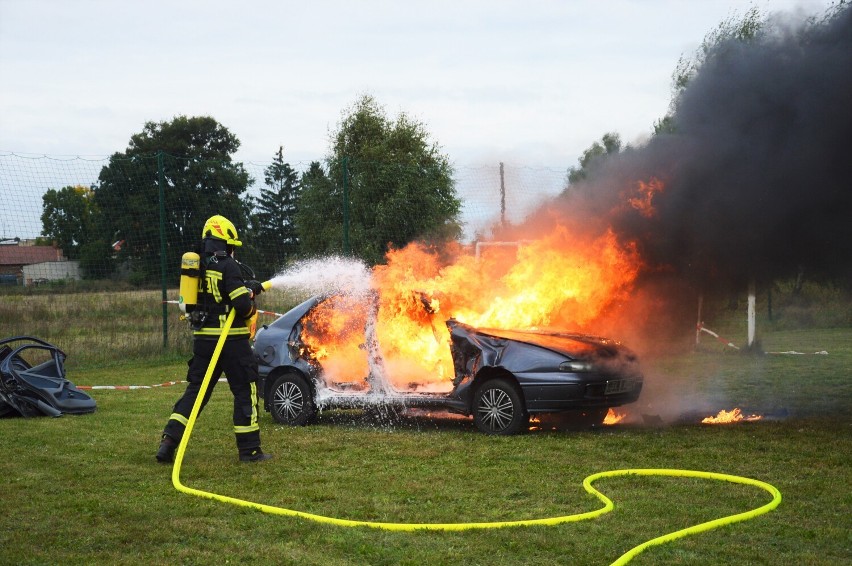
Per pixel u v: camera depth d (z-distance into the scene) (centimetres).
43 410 978
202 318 745
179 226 1698
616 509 570
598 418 916
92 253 1648
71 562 473
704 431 854
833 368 1439
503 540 502
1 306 1599
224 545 501
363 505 589
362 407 898
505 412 841
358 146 2659
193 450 793
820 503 580
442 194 1706
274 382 937
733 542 496
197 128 4778
